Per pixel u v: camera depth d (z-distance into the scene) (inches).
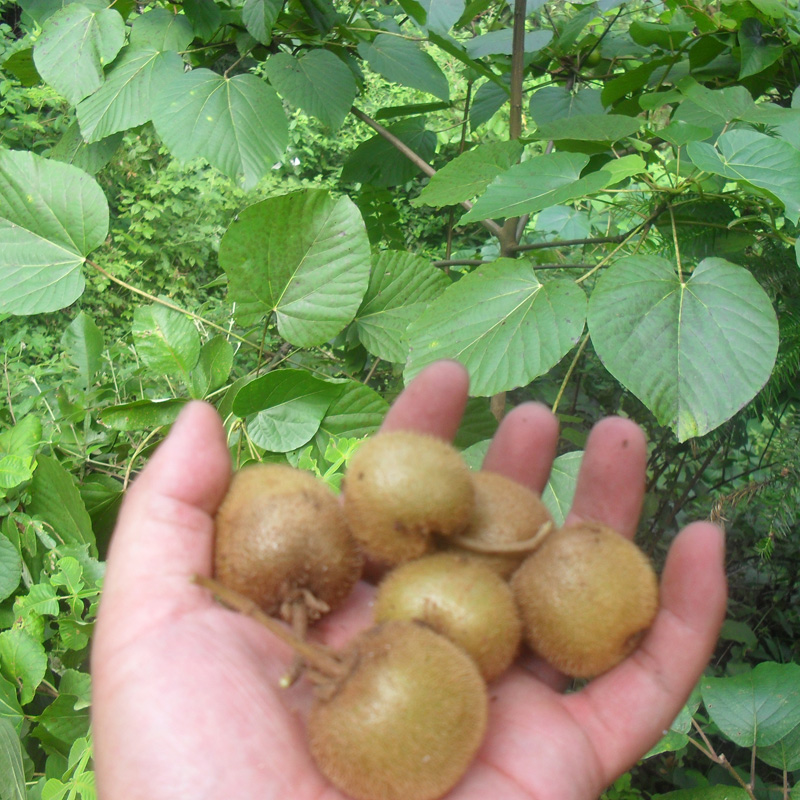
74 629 11.8
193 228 40.6
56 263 13.6
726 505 15.4
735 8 14.6
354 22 16.8
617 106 16.6
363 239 13.5
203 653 8.0
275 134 13.8
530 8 17.7
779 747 11.4
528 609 8.8
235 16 15.9
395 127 19.1
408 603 8.2
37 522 13.1
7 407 15.3
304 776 7.6
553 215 22.2
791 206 10.8
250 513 8.7
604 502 10.6
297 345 13.7
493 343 11.7
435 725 7.2
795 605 19.2
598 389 19.8
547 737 8.6
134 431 15.1
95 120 14.4
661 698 9.1
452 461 8.9
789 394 16.1
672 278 11.4
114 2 16.1
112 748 7.7
